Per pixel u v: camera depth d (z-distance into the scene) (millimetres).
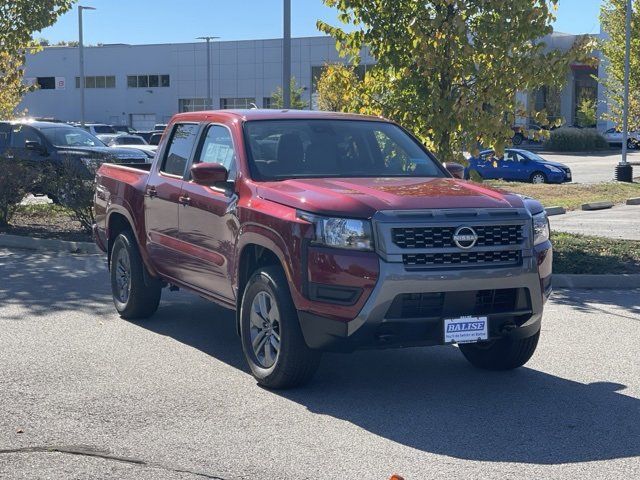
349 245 6332
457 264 6434
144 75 83625
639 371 7551
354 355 8164
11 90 23500
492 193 6957
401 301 6324
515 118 13828
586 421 6238
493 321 6652
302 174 7570
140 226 9031
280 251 6680
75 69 85438
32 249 14727
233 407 6492
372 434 5938
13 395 6691
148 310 9344
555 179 35625
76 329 8945
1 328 8922
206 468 5289
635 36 35562
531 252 6699
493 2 13086
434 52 13141
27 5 20953
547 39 75938
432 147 13859
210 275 7859
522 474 5230
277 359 6793
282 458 5469
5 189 16047
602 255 13016
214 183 7547
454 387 7098
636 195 27031
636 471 5289
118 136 41594
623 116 33625
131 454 5512
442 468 5320
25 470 5230
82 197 15398
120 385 7000
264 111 8258
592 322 9438
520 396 6844
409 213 6352
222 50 81312
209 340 8578
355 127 8211
